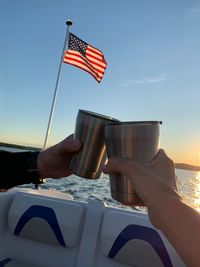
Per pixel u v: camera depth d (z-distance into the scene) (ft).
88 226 6.92
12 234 7.42
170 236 1.94
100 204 7.08
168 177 2.39
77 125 3.03
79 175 3.04
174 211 1.98
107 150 2.62
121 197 2.43
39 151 3.67
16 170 3.59
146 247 6.09
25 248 7.26
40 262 7.07
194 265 1.77
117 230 6.42
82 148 2.96
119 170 2.36
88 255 6.75
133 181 2.24
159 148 2.50
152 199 2.09
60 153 3.32
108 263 6.62
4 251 7.34
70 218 6.89
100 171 3.04
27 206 7.25
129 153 2.39
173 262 5.89
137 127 2.37
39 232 7.04
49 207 7.11
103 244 6.52
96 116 2.89
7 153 3.73
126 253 6.26
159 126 2.49
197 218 1.91
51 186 20.62
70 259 6.89
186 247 1.83
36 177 3.65
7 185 3.64
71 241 6.82
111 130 2.48
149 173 2.24
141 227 6.30
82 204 7.19
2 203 7.42
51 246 7.11
